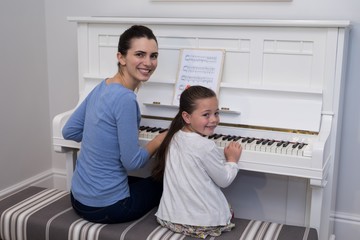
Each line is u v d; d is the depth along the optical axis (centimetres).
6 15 278
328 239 231
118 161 190
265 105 218
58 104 316
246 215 246
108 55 252
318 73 213
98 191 187
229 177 188
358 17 231
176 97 229
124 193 191
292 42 216
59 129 232
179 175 185
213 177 185
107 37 250
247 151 196
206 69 227
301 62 216
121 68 198
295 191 233
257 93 221
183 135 190
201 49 230
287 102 215
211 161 182
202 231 179
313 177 187
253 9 248
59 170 325
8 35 281
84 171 192
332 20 224
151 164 255
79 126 207
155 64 199
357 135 245
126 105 181
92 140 188
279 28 216
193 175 183
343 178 253
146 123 240
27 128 304
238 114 222
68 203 212
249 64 225
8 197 218
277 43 219
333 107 211
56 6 299
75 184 196
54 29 304
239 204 246
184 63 231
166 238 178
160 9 270
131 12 278
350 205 254
